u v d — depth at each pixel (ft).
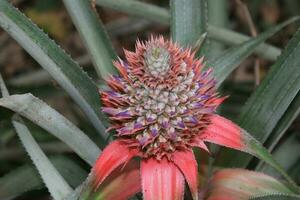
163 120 1.99
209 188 2.24
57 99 3.53
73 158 2.48
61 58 2.15
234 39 2.66
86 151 2.17
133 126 2.00
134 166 2.12
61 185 2.15
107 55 2.29
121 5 2.66
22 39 2.17
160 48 1.97
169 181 1.99
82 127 2.97
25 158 2.95
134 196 2.21
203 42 2.29
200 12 2.31
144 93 2.00
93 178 1.95
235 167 2.37
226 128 2.03
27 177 2.46
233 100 3.11
